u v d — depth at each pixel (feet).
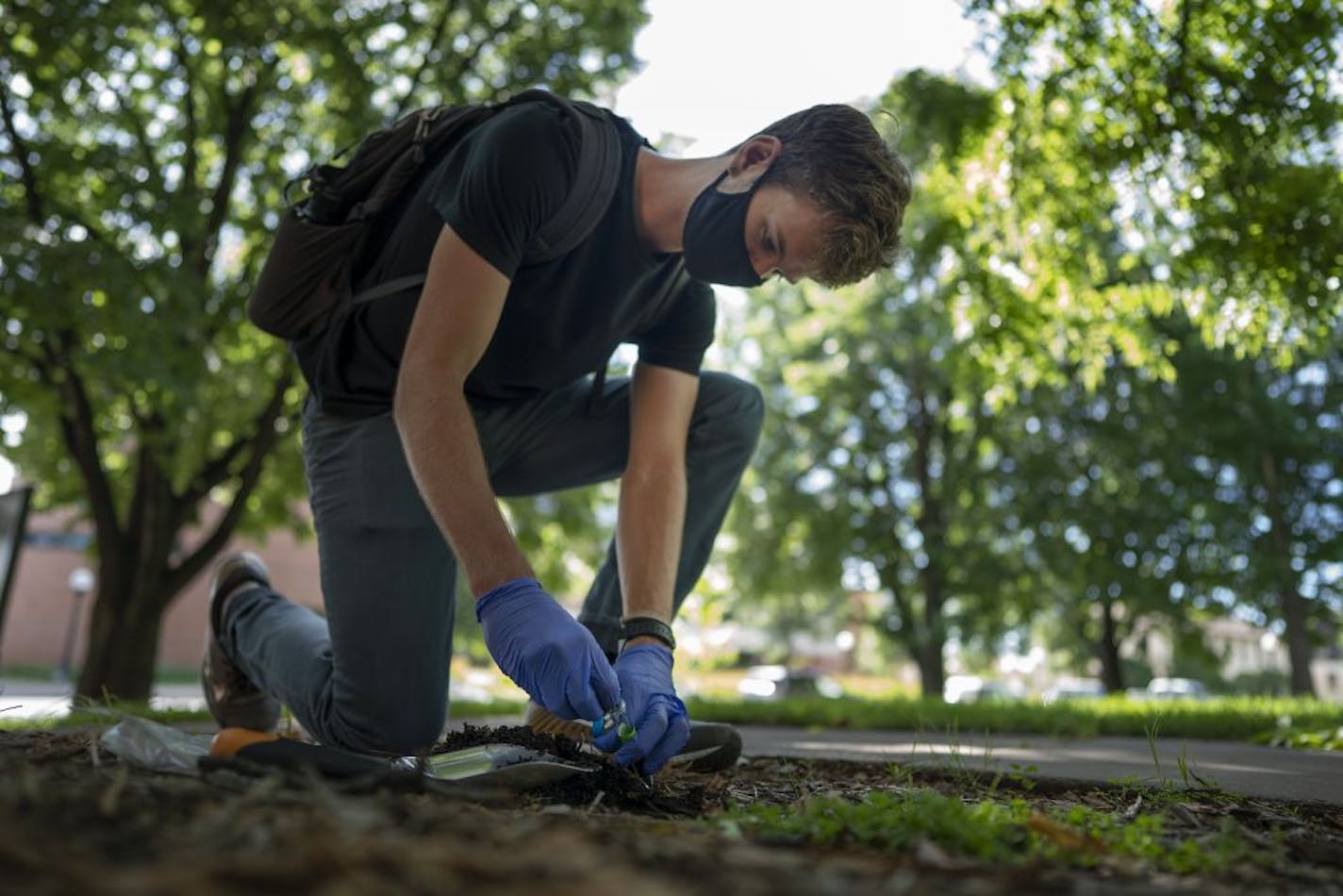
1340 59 20.07
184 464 30.53
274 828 2.89
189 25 29.71
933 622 61.00
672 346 7.73
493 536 5.72
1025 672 110.83
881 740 12.61
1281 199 20.26
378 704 6.98
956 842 3.88
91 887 2.10
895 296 56.70
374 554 6.93
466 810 3.93
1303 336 22.21
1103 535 54.13
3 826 2.74
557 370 7.43
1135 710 19.48
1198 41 21.29
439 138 6.86
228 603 8.18
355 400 7.12
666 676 6.30
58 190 28.94
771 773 7.66
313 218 6.89
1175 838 4.55
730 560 63.67
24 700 34.60
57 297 24.17
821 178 5.99
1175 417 51.21
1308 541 51.93
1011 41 22.22
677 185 6.59
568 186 6.37
